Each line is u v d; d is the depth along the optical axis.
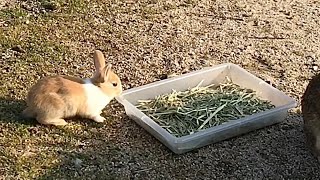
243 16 2.23
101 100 1.63
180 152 1.53
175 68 1.91
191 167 1.50
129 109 1.64
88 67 1.90
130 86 1.82
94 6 2.25
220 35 2.10
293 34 2.12
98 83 1.63
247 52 2.01
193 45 2.03
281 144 1.58
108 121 1.66
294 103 1.63
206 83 1.80
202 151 1.55
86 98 1.61
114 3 2.28
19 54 1.94
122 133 1.61
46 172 1.47
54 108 1.59
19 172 1.47
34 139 1.58
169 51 2.00
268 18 2.22
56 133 1.60
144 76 1.87
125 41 2.04
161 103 1.67
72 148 1.55
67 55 1.95
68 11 2.21
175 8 2.27
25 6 2.23
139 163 1.51
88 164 1.50
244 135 1.61
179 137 1.54
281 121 1.66
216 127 1.55
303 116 1.54
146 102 1.69
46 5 2.23
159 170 1.49
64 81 1.61
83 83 1.63
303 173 1.50
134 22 2.16
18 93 1.75
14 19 2.14
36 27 2.10
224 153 1.55
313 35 2.12
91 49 1.99
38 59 1.92
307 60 1.97
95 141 1.58
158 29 2.12
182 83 1.76
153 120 1.62
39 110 1.60
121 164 1.50
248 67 1.93
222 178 1.47
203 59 1.96
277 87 1.82
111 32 2.09
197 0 2.33
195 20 2.19
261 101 1.70
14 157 1.51
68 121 1.64
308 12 2.27
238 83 1.79
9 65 1.88
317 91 1.50
